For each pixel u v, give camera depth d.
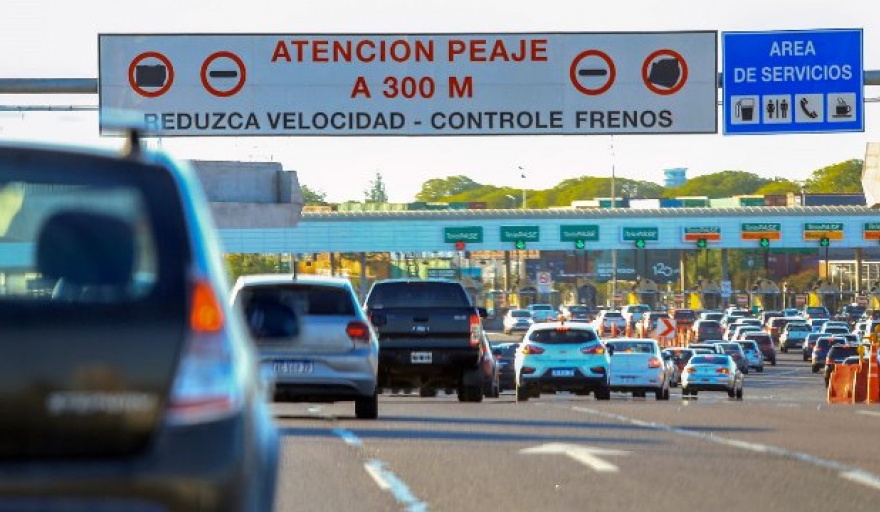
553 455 43.62
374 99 100.56
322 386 55.66
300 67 100.56
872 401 103.25
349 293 56.69
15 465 14.69
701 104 101.00
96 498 14.71
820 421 59.03
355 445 46.62
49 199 16.05
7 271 15.89
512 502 33.50
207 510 14.96
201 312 15.27
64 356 14.84
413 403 77.88
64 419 14.80
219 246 17.02
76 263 15.49
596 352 106.19
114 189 15.69
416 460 42.22
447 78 100.50
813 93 100.31
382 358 77.44
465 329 77.50
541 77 100.69
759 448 45.97
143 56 100.12
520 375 106.31
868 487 36.19
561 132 100.81
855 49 100.06
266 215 187.88
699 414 63.78
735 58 100.56
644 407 70.62
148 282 15.35
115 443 14.88
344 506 32.81
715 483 36.91
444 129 100.75
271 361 55.47
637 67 100.81
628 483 36.97
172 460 14.88
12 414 14.73
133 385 14.94
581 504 33.22
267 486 16.95
